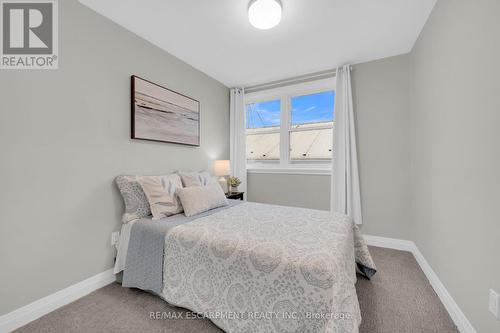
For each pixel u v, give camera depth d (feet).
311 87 10.30
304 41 7.45
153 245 5.18
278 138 11.42
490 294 3.46
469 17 4.10
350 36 7.17
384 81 8.59
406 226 8.29
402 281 6.08
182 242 4.78
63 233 5.15
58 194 5.07
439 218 5.57
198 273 4.51
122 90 6.49
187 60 8.79
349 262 4.76
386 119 8.56
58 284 5.04
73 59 5.34
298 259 3.63
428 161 6.37
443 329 4.33
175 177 7.36
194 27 6.65
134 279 5.35
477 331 3.83
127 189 6.13
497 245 3.31
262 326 3.71
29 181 4.62
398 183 8.39
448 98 5.01
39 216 4.76
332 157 9.21
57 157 5.05
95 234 5.78
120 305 5.05
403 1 5.62
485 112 3.62
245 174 11.43
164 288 4.93
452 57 4.80
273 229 4.97
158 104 7.54
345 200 8.91
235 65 9.27
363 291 5.60
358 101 9.02
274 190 11.00
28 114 4.62
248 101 12.14
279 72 9.98
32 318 4.58
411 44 7.65
